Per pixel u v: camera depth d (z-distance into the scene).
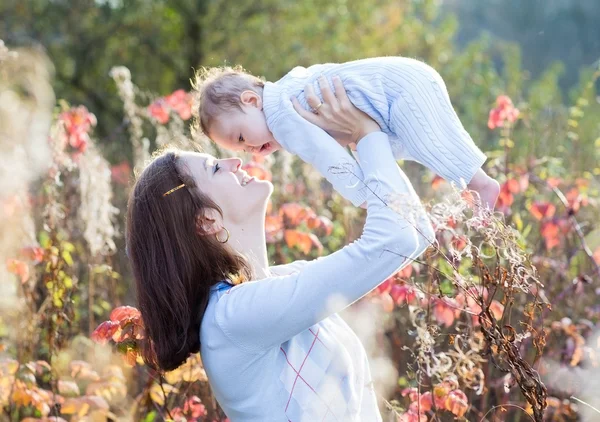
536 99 7.81
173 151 2.32
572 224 4.21
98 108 12.50
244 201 2.26
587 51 24.70
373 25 11.99
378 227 2.08
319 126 2.42
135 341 2.87
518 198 4.57
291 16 12.00
